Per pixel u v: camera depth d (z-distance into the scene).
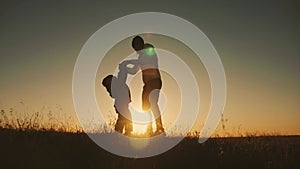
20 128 11.02
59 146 9.88
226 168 9.59
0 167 8.67
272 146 11.59
